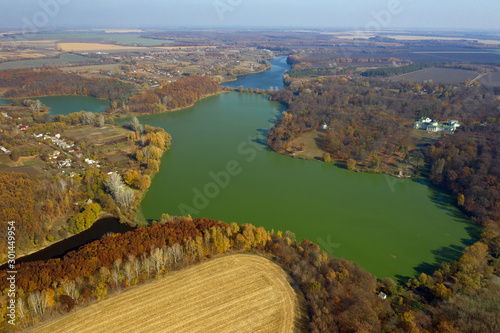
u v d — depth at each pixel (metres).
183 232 126.81
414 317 93.12
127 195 159.00
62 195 155.75
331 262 121.31
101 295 101.19
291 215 163.50
